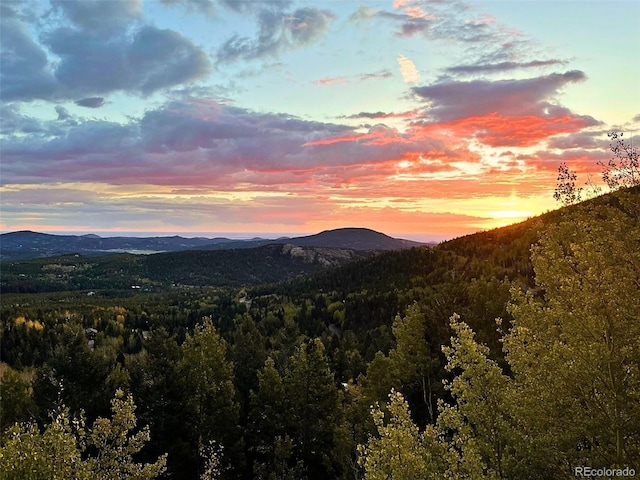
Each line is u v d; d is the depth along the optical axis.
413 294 110.31
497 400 13.34
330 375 44.09
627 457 11.27
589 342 12.02
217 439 38.38
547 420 12.46
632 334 11.45
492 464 12.79
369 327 106.81
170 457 37.47
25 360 94.25
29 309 143.88
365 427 33.44
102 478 19.44
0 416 38.66
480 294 33.38
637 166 16.33
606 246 12.83
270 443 42.88
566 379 12.16
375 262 179.25
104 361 42.84
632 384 11.31
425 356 33.09
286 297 174.62
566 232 14.37
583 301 12.23
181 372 41.53
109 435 20.91
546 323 14.07
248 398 50.12
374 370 35.19
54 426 17.08
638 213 14.36
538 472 12.35
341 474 36.19
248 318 111.88
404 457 12.25
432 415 32.66
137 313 159.12
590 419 11.84
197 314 161.88
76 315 130.25
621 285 11.77
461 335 14.27
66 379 37.91
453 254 144.88
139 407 39.19
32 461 15.39
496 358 27.69
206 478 29.86
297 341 80.38
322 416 43.06
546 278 14.19
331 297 152.12
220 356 44.50
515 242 112.94
